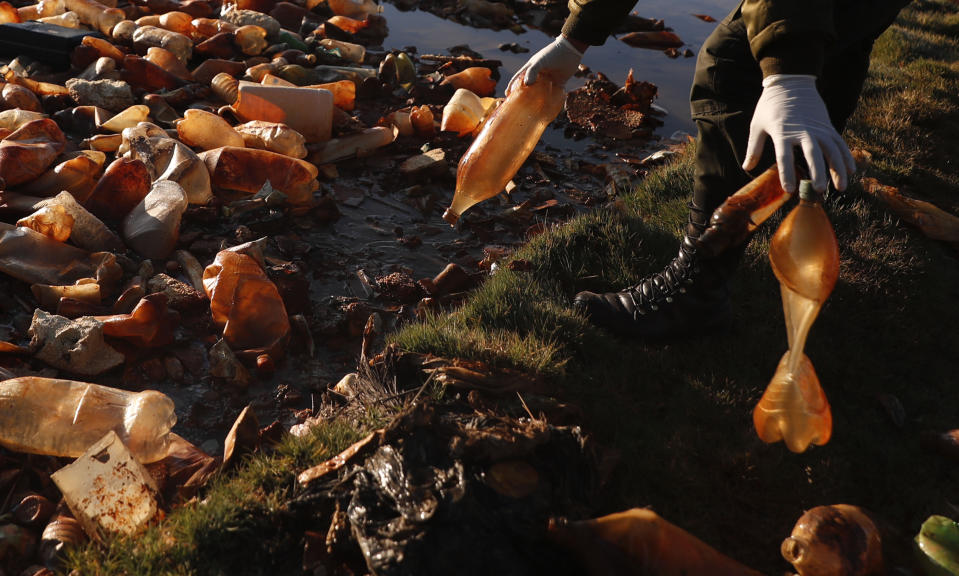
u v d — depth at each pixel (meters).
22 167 2.61
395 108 3.50
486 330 2.32
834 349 2.38
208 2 4.39
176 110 3.21
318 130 3.07
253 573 1.88
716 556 1.82
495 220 2.92
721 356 2.33
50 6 3.83
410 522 1.79
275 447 2.06
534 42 4.72
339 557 1.86
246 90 3.05
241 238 2.66
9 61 3.43
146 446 2.05
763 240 2.63
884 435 2.19
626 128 3.59
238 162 2.80
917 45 5.06
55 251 2.45
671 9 5.89
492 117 2.19
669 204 2.85
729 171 2.17
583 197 3.06
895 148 3.28
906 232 2.79
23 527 1.93
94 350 2.25
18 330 2.33
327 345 2.42
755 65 2.10
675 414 2.18
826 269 1.79
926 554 1.91
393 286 2.57
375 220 2.86
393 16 5.01
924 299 2.54
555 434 1.95
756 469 2.08
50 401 2.05
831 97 2.32
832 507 1.92
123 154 2.84
